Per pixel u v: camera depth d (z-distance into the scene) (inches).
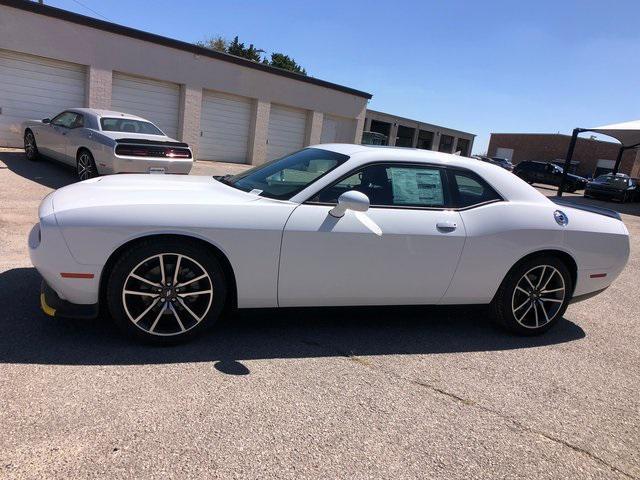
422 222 147.3
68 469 84.2
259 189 147.3
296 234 134.6
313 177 145.5
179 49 659.4
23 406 100.0
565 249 164.9
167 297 129.7
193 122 699.4
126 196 132.0
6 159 446.3
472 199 157.9
